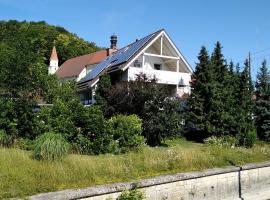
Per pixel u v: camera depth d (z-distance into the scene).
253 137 23.59
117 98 21.03
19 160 10.63
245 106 27.88
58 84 24.66
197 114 24.98
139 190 10.77
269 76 30.08
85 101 31.52
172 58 32.56
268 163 16.02
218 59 27.70
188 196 12.45
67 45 80.12
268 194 15.85
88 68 48.28
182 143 22.62
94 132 14.74
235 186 14.34
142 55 31.16
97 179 10.73
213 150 16.00
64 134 14.30
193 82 26.02
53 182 9.89
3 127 14.75
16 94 16.73
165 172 12.38
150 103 20.09
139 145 15.63
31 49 19.47
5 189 9.05
